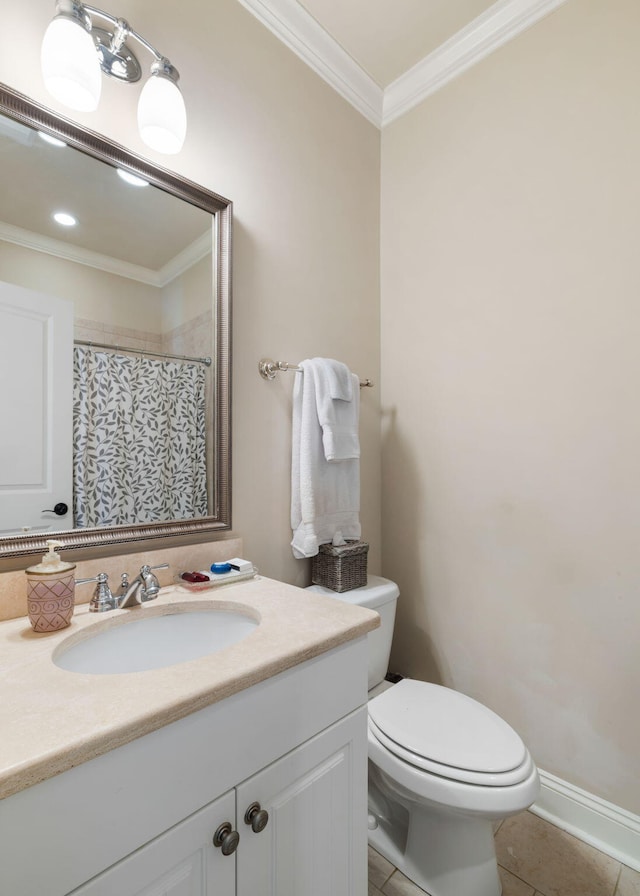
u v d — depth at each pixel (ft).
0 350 2.91
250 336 4.41
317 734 2.52
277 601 3.14
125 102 3.52
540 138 4.62
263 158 4.59
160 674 2.06
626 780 3.96
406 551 5.71
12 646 2.39
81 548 3.16
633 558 3.95
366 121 5.95
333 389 4.62
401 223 5.92
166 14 3.80
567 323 4.38
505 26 4.87
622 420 4.03
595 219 4.22
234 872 2.08
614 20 4.15
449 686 5.22
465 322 5.21
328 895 2.58
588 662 4.20
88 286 3.30
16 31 2.99
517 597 4.69
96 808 1.64
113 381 3.42
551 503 4.47
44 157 3.11
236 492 4.25
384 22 4.95
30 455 3.02
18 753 1.50
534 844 4.08
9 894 1.45
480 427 5.04
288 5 4.69
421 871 3.66
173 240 3.76
